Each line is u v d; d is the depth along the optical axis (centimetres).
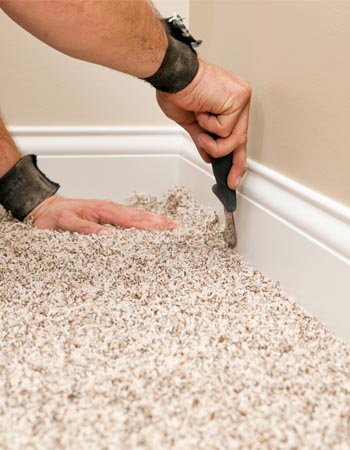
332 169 89
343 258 85
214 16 128
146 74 92
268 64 106
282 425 67
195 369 76
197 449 63
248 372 76
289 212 98
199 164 139
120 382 73
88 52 83
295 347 82
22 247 117
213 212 131
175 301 95
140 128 150
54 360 78
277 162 106
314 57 91
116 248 116
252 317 91
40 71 142
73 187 150
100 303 94
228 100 98
